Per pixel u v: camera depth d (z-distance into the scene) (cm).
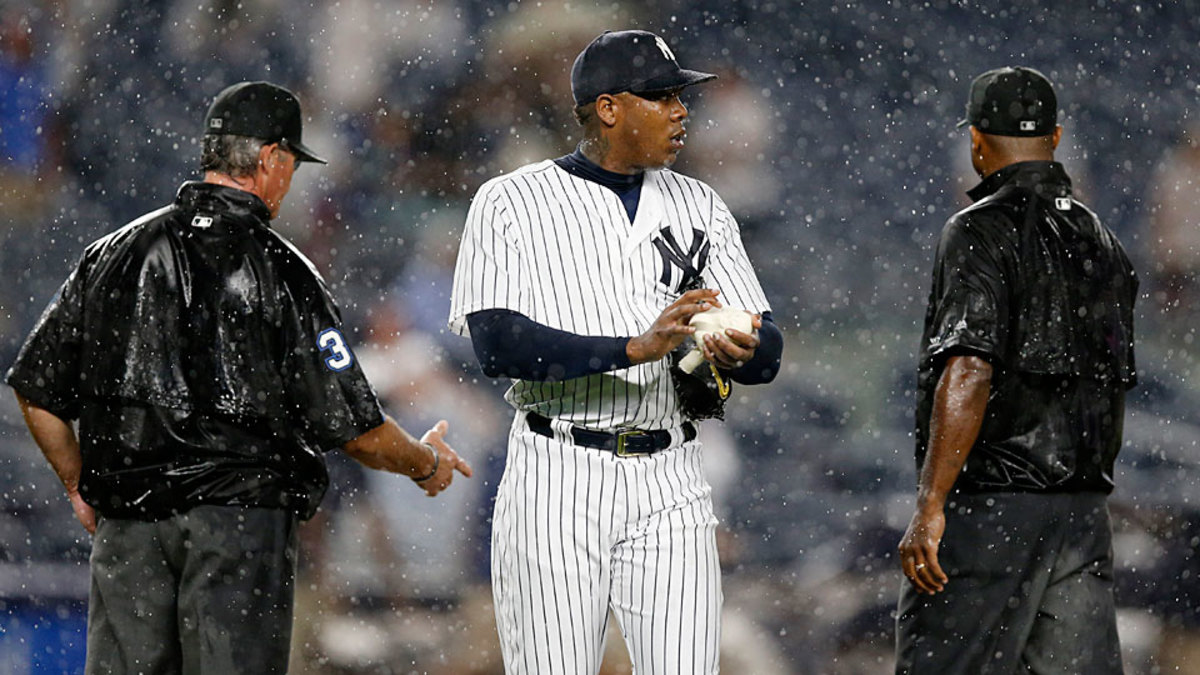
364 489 2769
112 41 4075
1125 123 4459
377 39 3972
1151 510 2916
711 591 1340
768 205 4191
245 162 1470
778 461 3300
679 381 1305
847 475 3294
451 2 3962
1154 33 4494
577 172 1346
